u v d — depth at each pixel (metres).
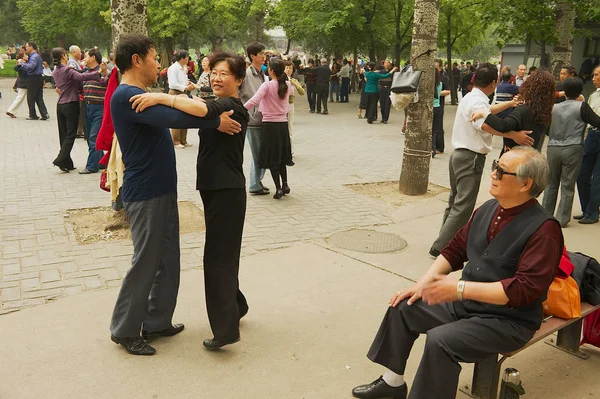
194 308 4.07
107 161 4.77
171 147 3.36
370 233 5.95
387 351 2.92
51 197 6.88
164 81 24.78
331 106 21.84
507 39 13.27
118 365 3.28
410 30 26.45
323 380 3.21
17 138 11.35
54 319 3.80
